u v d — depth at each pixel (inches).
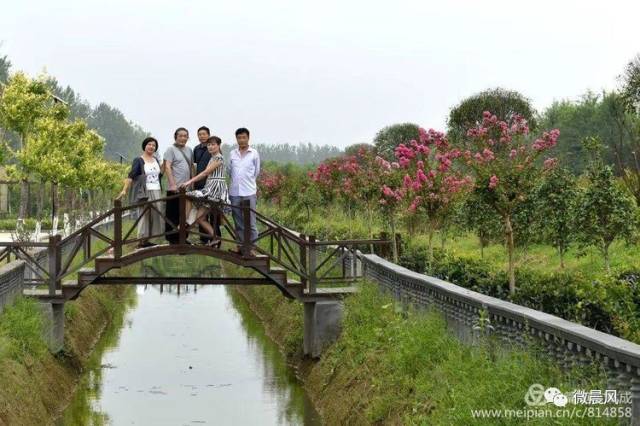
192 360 725.9
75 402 573.0
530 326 330.6
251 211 610.5
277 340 809.5
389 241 679.7
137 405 567.2
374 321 545.0
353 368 515.8
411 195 639.1
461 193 617.0
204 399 584.1
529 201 674.2
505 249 853.8
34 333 548.1
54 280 616.1
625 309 353.4
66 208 1609.3
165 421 525.3
